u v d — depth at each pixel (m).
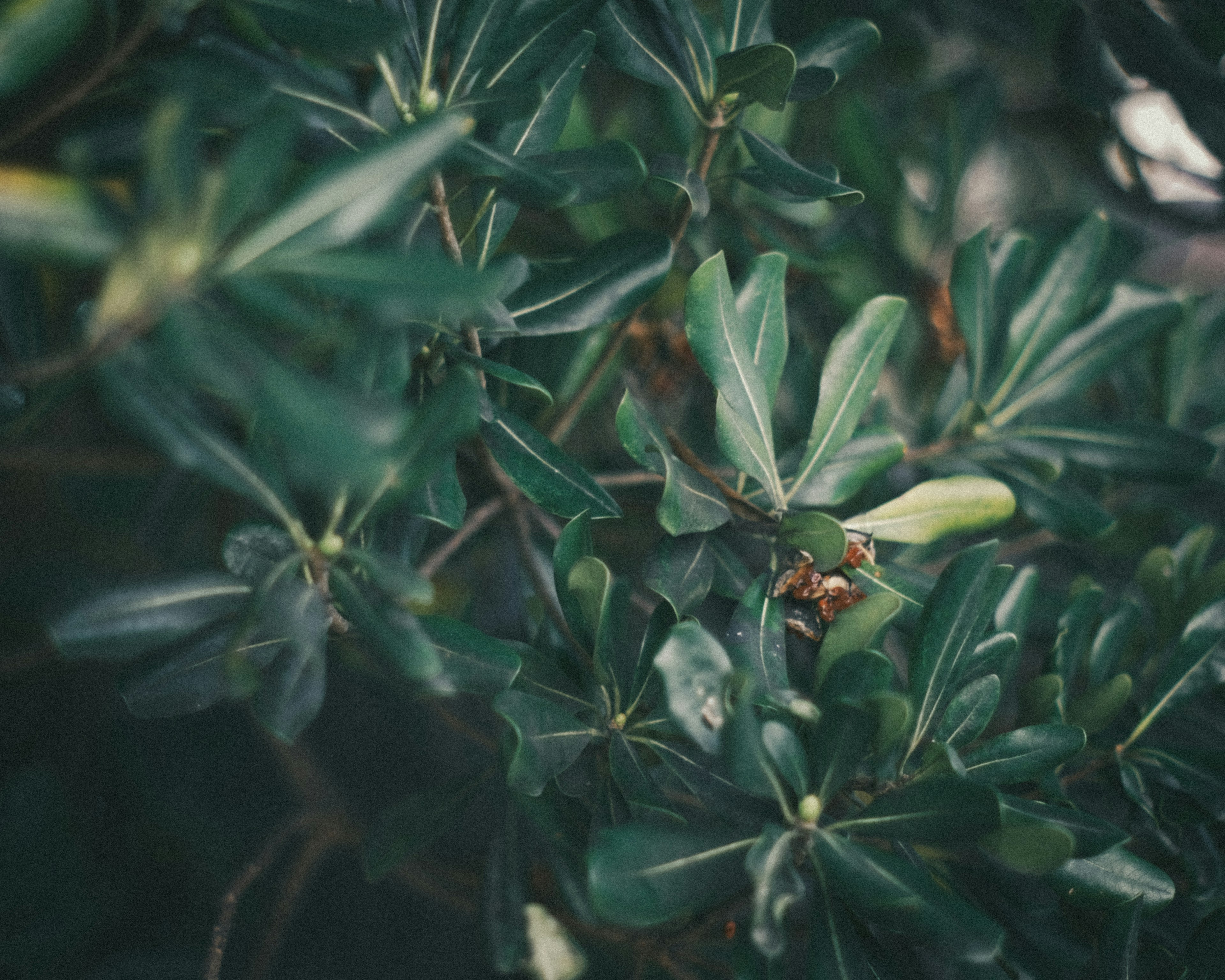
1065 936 0.46
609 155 0.43
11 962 0.53
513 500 0.51
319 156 0.41
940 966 0.42
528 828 0.55
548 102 0.44
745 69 0.43
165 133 0.31
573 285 0.45
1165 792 0.47
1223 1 0.55
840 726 0.39
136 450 0.50
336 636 0.41
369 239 0.39
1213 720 0.51
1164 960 0.45
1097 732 0.48
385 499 0.39
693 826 0.41
